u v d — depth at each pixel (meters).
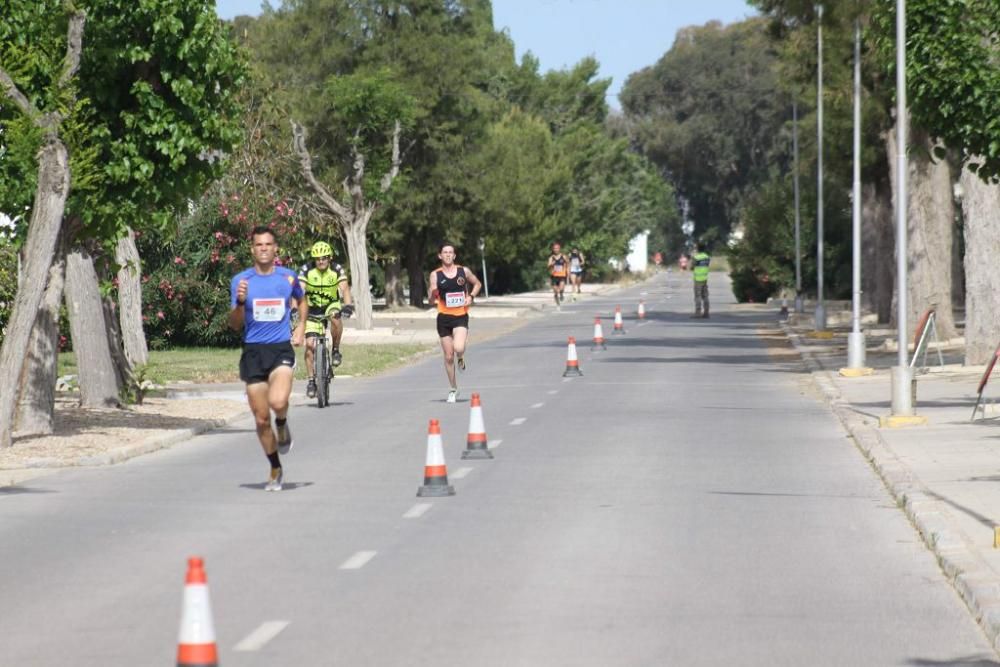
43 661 20.94
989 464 39.91
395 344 108.50
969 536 28.94
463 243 165.00
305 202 125.50
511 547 29.58
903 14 54.53
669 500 35.78
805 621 22.92
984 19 59.31
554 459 43.84
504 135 180.50
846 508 34.44
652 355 95.19
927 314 69.38
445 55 147.88
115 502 36.78
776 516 33.28
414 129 148.50
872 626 22.59
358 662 20.48
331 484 39.31
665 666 20.16
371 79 125.00
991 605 22.66
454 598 24.78
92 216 49.59
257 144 117.44
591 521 32.72
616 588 25.50
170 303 105.44
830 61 107.56
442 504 35.44
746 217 192.12
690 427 52.66
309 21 143.25
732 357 93.25
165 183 50.84
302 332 38.75
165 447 49.66
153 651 21.44
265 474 41.78
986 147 60.41
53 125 47.09
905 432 48.59
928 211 91.56
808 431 51.44
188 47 48.88
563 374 79.12
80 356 59.75
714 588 25.48
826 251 185.00
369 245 155.00
